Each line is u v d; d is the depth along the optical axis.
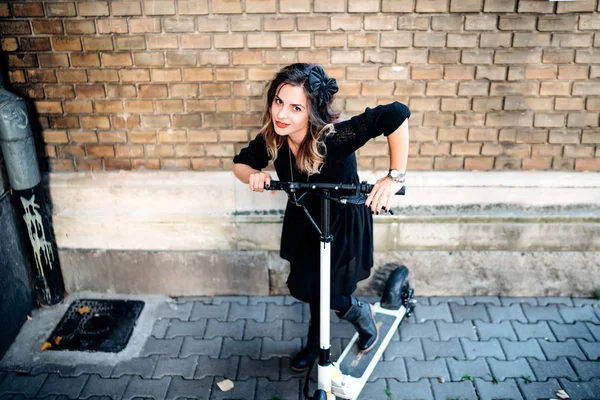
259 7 3.07
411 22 3.09
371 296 3.67
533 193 3.39
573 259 3.54
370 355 3.02
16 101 3.06
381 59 3.18
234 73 3.21
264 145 2.59
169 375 3.08
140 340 3.31
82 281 3.65
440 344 3.27
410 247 3.53
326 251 2.41
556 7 3.05
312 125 2.30
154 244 3.54
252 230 3.48
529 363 3.13
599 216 3.39
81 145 3.41
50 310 3.54
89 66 3.21
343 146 2.35
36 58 3.19
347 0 3.04
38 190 3.29
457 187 3.38
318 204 2.58
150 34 3.13
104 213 3.46
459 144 3.38
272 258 3.57
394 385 2.99
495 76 3.21
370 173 3.41
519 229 3.46
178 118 3.33
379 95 3.26
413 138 3.37
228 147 3.40
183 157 3.44
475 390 2.96
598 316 3.47
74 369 3.11
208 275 3.62
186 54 3.17
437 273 3.60
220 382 3.02
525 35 3.12
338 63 3.19
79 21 3.11
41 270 3.45
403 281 3.40
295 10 3.07
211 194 3.44
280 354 3.21
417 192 3.40
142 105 3.30
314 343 3.07
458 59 3.17
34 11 3.08
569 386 2.98
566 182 3.36
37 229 3.34
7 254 3.21
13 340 3.30
